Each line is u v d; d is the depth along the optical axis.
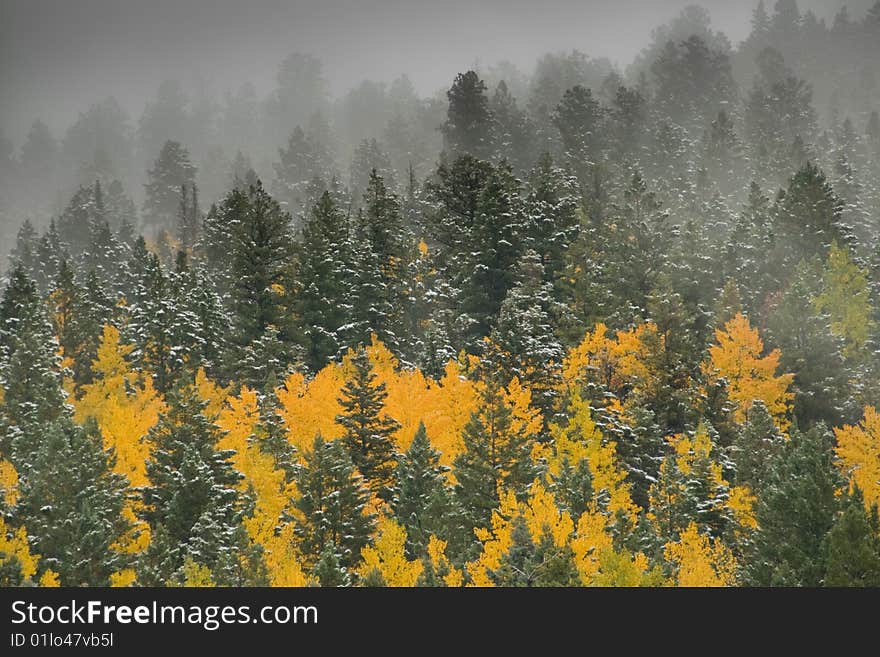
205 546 77.56
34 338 118.44
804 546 76.50
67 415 106.94
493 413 94.44
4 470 92.62
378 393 104.50
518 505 79.50
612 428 105.31
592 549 74.69
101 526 77.56
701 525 92.38
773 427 109.31
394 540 75.12
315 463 85.00
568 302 153.50
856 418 131.38
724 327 143.25
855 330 145.38
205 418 96.19
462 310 156.50
